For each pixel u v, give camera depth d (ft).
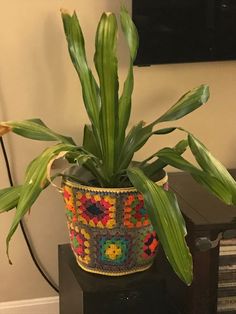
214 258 3.25
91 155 3.14
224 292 3.54
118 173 3.22
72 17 3.21
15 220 2.71
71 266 3.47
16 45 3.74
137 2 3.61
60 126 3.94
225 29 3.76
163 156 3.16
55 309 4.25
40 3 3.69
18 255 4.11
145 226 3.21
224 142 4.17
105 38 2.90
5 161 3.92
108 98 3.01
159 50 3.73
